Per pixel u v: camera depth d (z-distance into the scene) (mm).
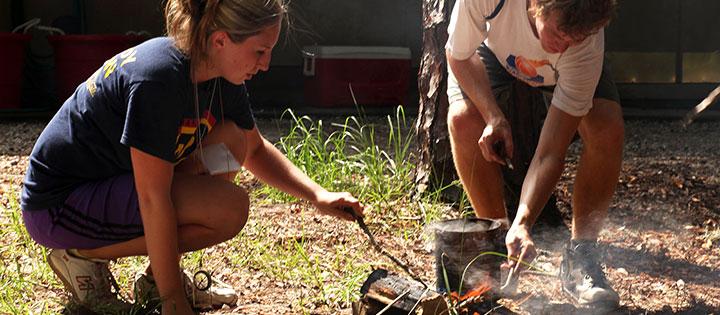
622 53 11555
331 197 3678
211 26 3139
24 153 7754
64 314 3639
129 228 3371
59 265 3586
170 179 3250
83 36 9727
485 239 3426
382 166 5980
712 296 4012
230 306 3793
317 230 4914
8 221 5012
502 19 3824
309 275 4129
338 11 11500
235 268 4277
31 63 10781
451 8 5551
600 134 3926
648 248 4805
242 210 3443
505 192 5379
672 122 10148
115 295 3676
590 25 3219
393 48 10695
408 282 3346
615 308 3805
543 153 3715
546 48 3445
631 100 11297
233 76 3252
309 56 10766
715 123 10055
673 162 7312
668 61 11602
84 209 3396
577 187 4098
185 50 3201
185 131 3334
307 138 6145
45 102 10742
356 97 10680
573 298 3908
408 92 10766
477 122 4043
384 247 4676
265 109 10820
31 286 3957
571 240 4059
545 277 4223
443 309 3172
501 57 4043
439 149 5578
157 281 3307
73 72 9859
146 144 3160
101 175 3428
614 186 4051
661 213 5598
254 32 3113
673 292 4062
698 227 5273
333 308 3793
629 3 11469
